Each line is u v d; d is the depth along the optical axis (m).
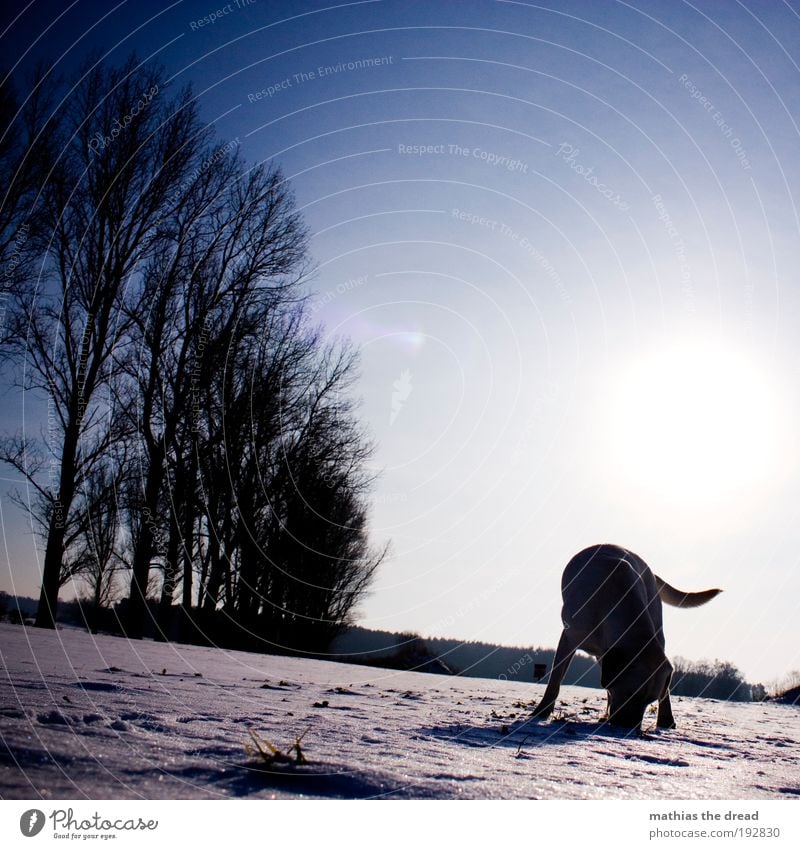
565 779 4.14
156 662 9.67
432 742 5.09
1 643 9.66
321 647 30.12
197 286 21.25
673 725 8.40
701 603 9.32
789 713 13.98
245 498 25.27
